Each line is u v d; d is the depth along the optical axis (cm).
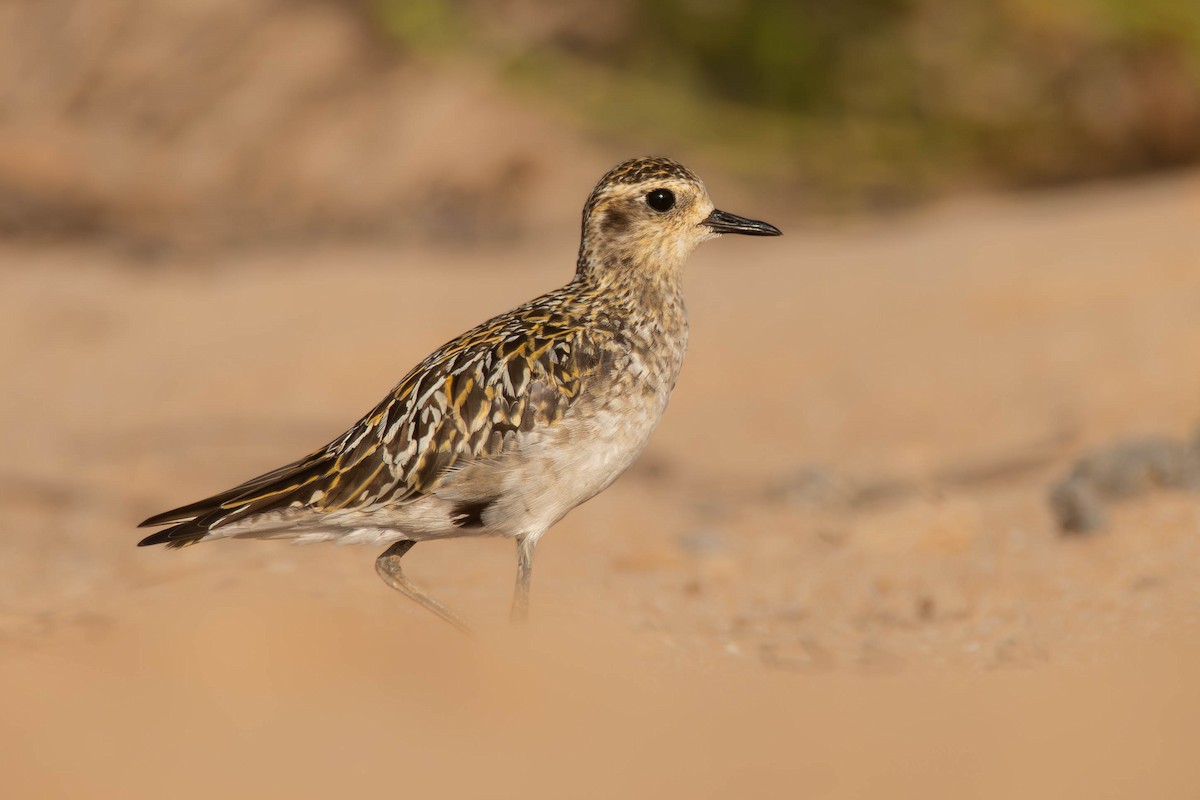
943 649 1213
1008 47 3534
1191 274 2228
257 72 3869
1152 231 2483
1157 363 1947
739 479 1859
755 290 2583
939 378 2064
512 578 1436
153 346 2481
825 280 2580
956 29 3578
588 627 1246
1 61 3909
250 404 2175
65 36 3928
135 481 1861
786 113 3741
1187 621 1222
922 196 3525
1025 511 1584
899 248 2750
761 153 3644
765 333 2341
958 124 3581
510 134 3662
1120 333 2066
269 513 1181
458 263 2981
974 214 3152
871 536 1520
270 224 3397
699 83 3844
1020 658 1171
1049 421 1872
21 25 3981
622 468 1245
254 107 3788
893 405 2020
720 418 2080
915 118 3656
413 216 3422
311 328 2486
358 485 1195
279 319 2569
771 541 1576
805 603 1369
